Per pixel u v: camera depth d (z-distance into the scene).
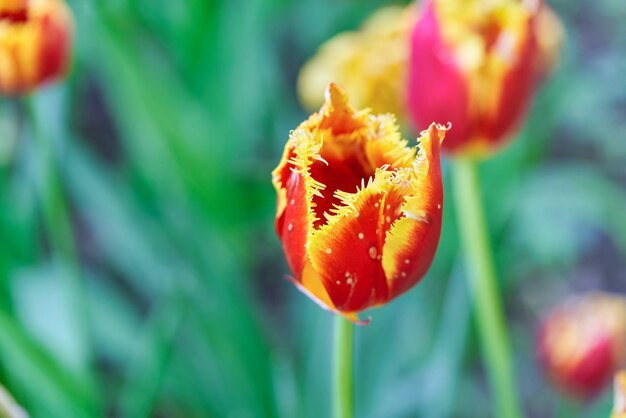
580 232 1.31
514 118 0.59
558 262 1.24
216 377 0.79
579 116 1.37
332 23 1.35
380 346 0.83
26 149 0.96
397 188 0.42
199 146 1.02
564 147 1.44
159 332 0.73
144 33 1.11
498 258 1.02
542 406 1.09
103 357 1.07
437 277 0.96
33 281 0.84
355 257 0.43
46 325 0.80
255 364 0.77
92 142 1.45
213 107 1.12
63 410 0.69
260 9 1.13
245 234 1.13
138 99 0.98
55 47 0.64
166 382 0.83
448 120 0.58
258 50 1.16
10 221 0.86
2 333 0.65
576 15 1.66
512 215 1.08
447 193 0.93
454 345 0.78
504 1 0.57
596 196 1.25
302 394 0.80
